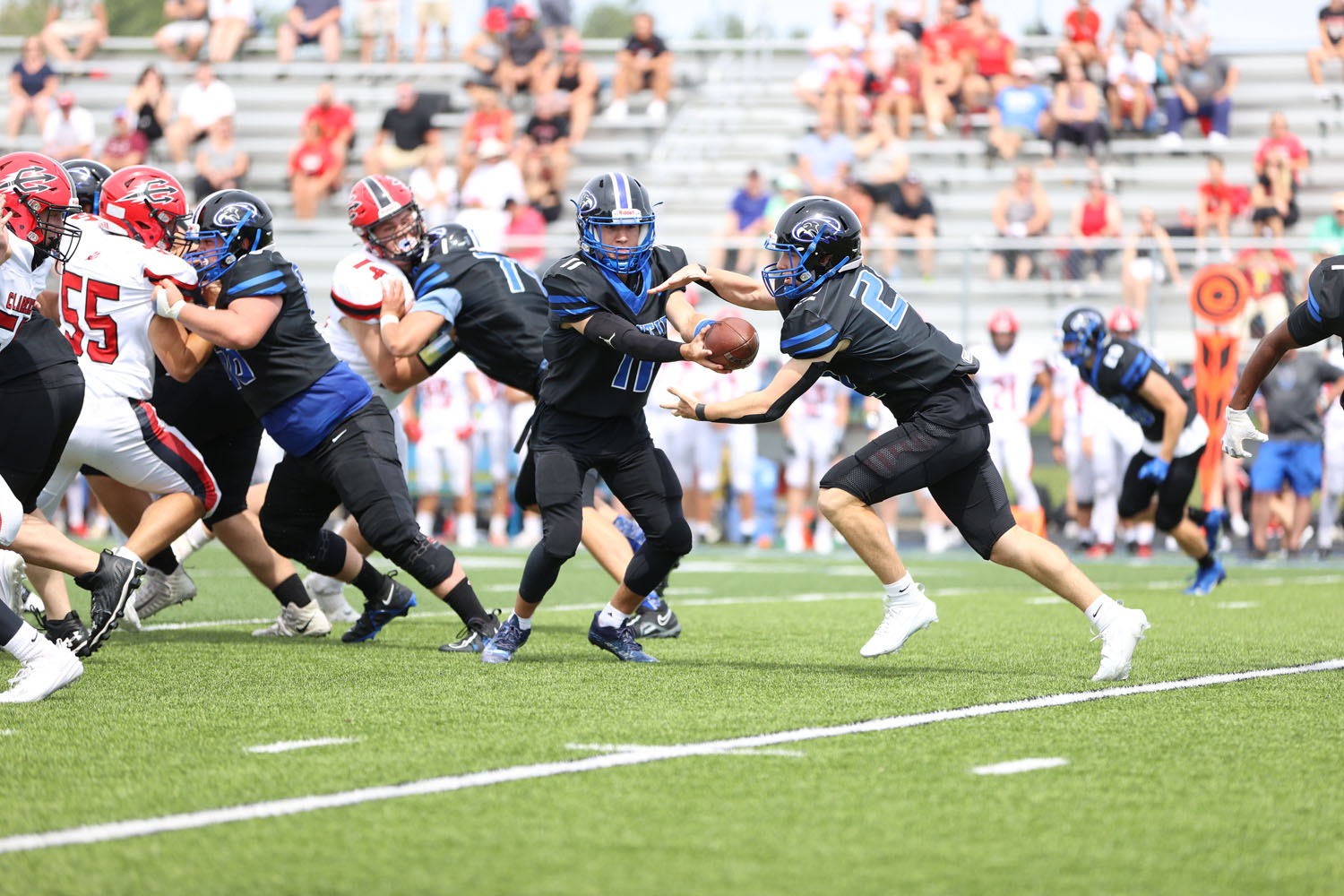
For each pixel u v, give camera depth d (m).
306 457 20.66
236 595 29.91
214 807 11.74
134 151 60.88
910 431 18.00
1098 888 9.82
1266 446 42.16
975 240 49.72
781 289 17.86
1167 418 29.92
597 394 19.16
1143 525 43.47
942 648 22.00
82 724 15.12
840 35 55.94
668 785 12.49
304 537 21.75
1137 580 36.00
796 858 10.41
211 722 15.26
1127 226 56.41
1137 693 17.36
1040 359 44.31
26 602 22.45
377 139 60.06
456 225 22.09
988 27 58.62
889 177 53.41
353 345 22.67
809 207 17.53
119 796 12.09
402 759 13.46
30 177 17.28
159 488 20.20
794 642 22.75
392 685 17.92
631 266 18.64
